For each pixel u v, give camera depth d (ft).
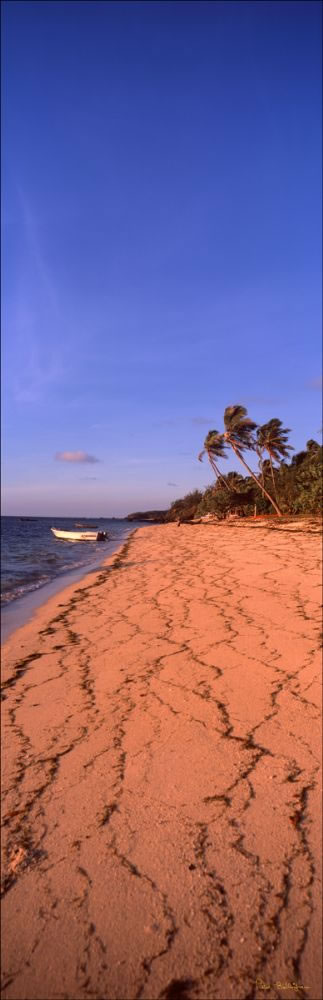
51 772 9.19
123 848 7.00
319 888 6.14
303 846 6.88
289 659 15.05
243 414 159.53
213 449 193.47
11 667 16.24
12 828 7.57
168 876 6.43
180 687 13.28
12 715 12.07
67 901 6.11
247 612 22.18
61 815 7.84
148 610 24.54
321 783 8.36
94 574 44.83
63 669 15.71
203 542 79.71
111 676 14.65
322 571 35.60
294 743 9.81
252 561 45.16
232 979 5.05
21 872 6.63
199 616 22.04
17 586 38.52
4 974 5.21
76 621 23.30
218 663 15.08
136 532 170.19
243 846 6.93
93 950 5.44
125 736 10.53
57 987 5.06
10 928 5.77
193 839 7.11
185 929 5.64
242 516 170.60
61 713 12.06
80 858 6.84
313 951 5.31
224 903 5.97
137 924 5.74
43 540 135.33
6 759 9.80
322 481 117.39
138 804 8.02
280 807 7.75
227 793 8.20
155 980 5.07
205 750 9.71
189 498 299.99
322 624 19.26
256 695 12.37
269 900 5.99
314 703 11.69
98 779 8.85
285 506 145.18
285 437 155.33
